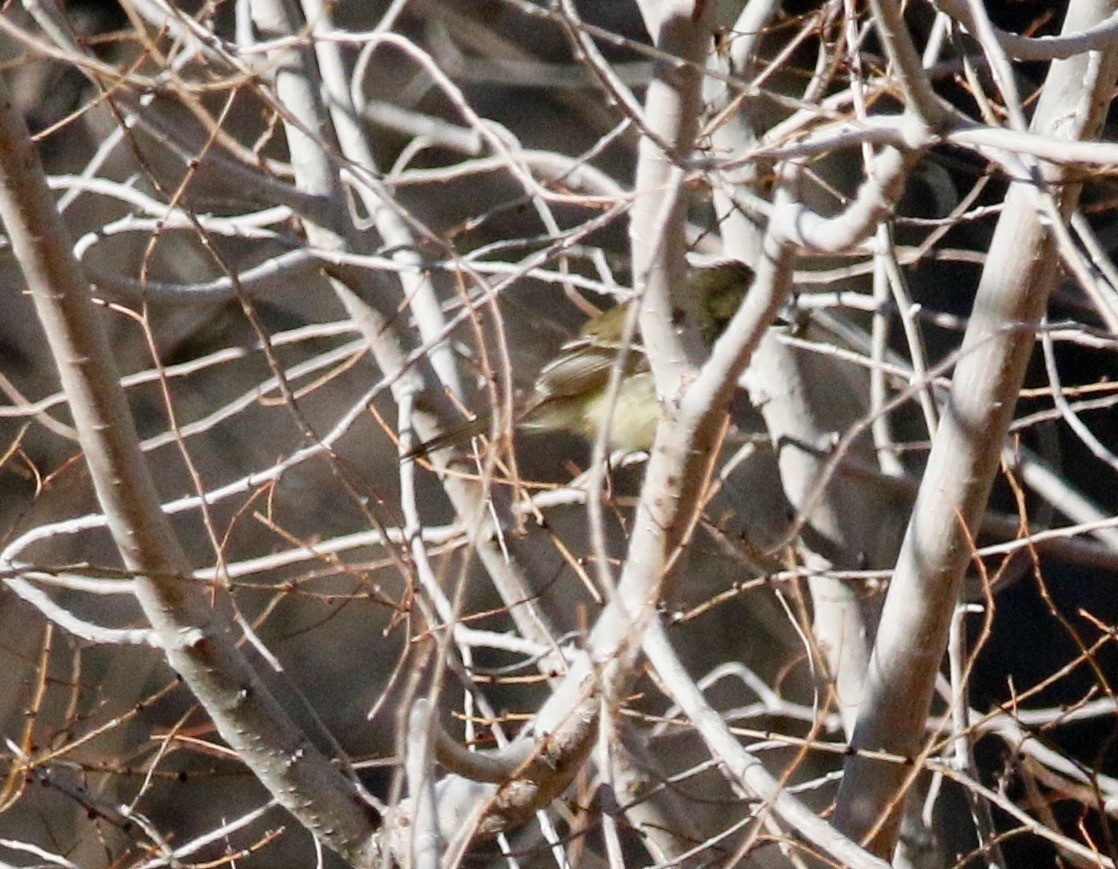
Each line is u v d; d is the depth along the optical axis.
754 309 7.25
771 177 9.67
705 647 16.08
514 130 17.39
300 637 16.34
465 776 7.77
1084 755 17.14
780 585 10.34
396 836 8.16
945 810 13.45
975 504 8.62
